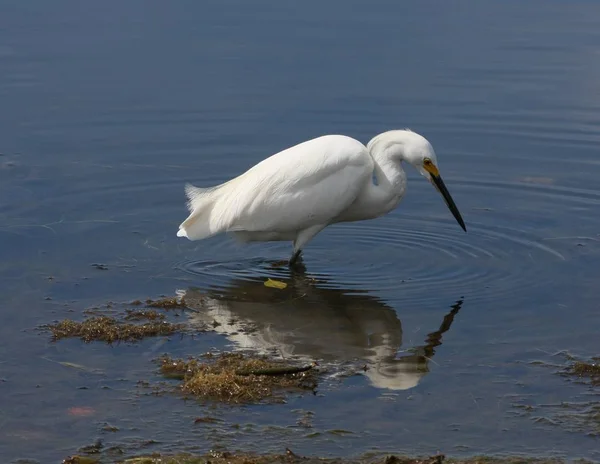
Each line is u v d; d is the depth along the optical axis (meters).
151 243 13.94
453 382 9.66
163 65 21.73
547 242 13.91
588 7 26.05
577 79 21.02
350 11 25.59
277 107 19.58
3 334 10.70
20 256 13.18
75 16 24.95
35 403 9.14
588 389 9.55
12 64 21.55
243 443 8.39
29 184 16.02
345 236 14.51
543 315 11.41
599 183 16.30
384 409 9.07
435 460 7.85
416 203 15.82
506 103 19.84
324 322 11.27
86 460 8.05
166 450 8.27
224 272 12.96
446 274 12.84
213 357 10.22
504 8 26.00
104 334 10.71
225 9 25.72
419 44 23.11
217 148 17.89
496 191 16.14
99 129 18.59
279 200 12.88
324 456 8.16
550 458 8.16
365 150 13.20
